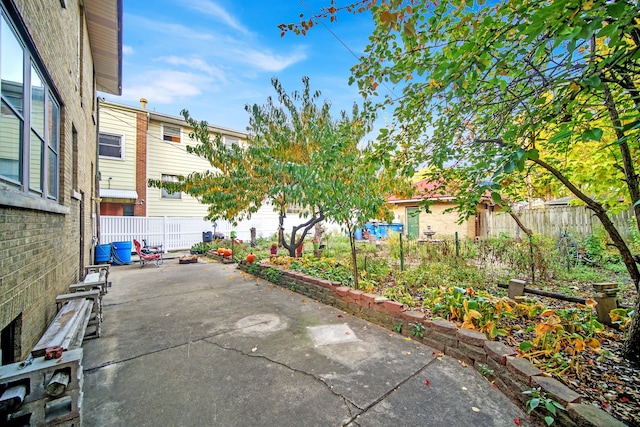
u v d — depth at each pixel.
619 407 1.95
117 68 8.95
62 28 3.66
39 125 2.86
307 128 5.87
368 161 2.88
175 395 2.21
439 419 1.91
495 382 2.32
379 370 2.53
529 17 1.74
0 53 1.95
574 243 7.11
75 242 4.87
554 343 2.50
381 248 8.92
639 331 2.47
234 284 5.99
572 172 3.99
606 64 1.74
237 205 6.46
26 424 1.57
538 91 2.09
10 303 1.99
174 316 4.02
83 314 2.93
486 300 3.12
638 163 3.14
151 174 12.55
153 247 9.91
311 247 10.38
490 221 10.71
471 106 2.63
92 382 2.39
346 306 4.12
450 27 2.52
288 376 2.45
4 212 1.90
